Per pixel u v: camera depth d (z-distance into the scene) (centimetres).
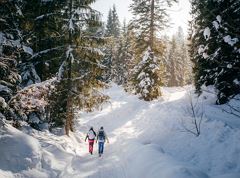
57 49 1702
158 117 2094
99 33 1762
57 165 1160
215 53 1745
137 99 3206
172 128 1686
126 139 1727
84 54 1738
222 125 1437
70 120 1941
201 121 1602
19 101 1166
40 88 1174
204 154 1229
